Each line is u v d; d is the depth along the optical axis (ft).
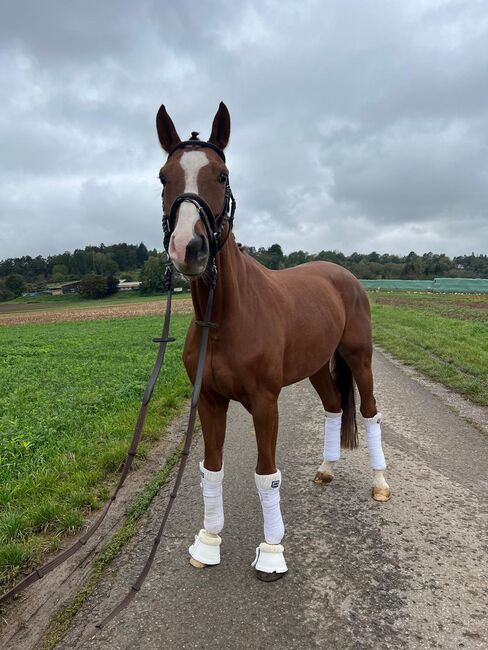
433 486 12.98
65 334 74.13
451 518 11.27
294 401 23.58
